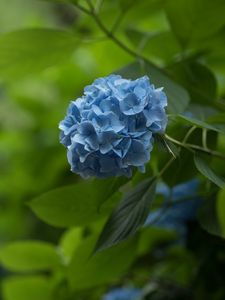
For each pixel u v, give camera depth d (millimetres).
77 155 1068
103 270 1424
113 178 1188
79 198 1280
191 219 1487
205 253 1513
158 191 1452
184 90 1253
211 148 1283
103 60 1881
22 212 2342
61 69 2260
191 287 1586
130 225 1154
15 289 1671
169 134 1218
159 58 1546
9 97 2467
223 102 1443
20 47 1455
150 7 1562
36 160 2135
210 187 1329
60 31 1428
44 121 2311
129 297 1677
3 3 3682
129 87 1069
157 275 1670
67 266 1494
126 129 1049
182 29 1403
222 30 1450
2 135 2385
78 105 1079
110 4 1704
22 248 1587
